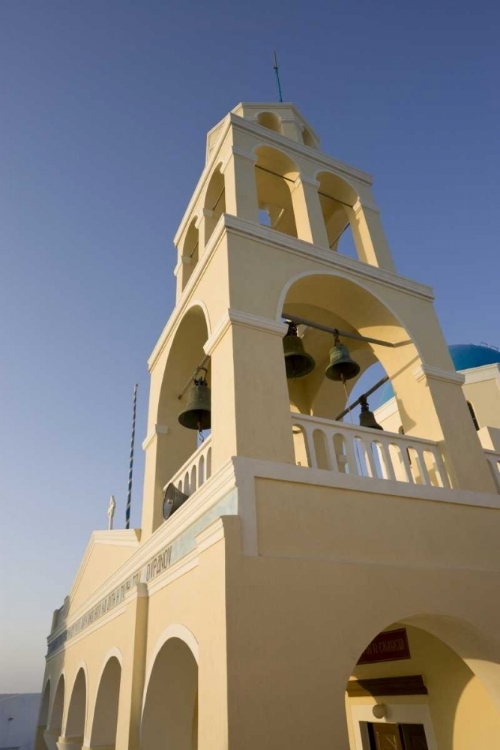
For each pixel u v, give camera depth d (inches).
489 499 267.4
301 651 174.4
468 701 254.1
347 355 312.7
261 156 381.1
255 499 200.1
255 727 155.6
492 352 619.5
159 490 335.0
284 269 294.7
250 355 245.6
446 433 285.3
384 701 303.4
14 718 1285.7
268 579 182.9
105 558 441.4
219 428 235.8
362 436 260.1
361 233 389.7
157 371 387.5
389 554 216.8
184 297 338.0
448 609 214.2
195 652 198.8
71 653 522.6
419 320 335.3
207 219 394.3
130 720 255.8
